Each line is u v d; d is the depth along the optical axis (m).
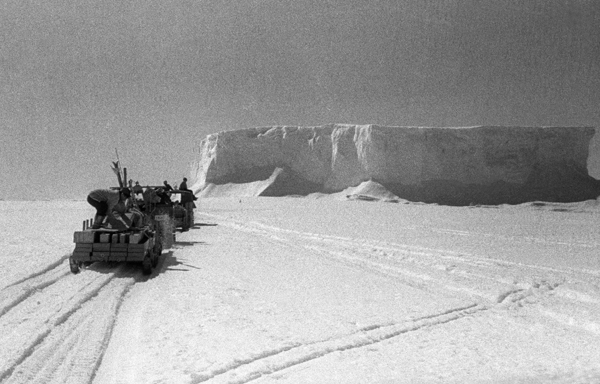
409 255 16.91
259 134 118.81
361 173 108.94
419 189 106.50
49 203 48.47
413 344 7.47
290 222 30.64
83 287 10.34
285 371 6.22
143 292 10.46
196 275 12.41
